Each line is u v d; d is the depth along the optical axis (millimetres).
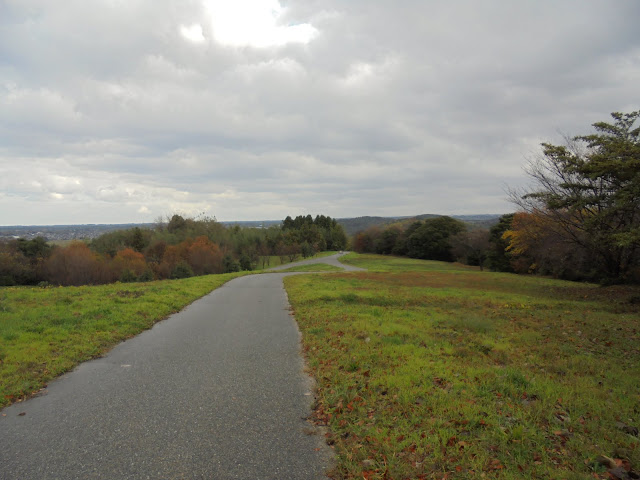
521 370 6141
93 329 9102
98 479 3404
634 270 21062
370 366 6336
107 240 65625
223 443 4043
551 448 3766
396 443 3898
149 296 14398
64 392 5570
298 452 3869
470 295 18141
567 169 19344
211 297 17078
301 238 106125
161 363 6969
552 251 24031
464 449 3736
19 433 4301
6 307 10977
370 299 15250
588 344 8383
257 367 6699
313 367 6617
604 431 4090
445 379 5652
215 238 77438
